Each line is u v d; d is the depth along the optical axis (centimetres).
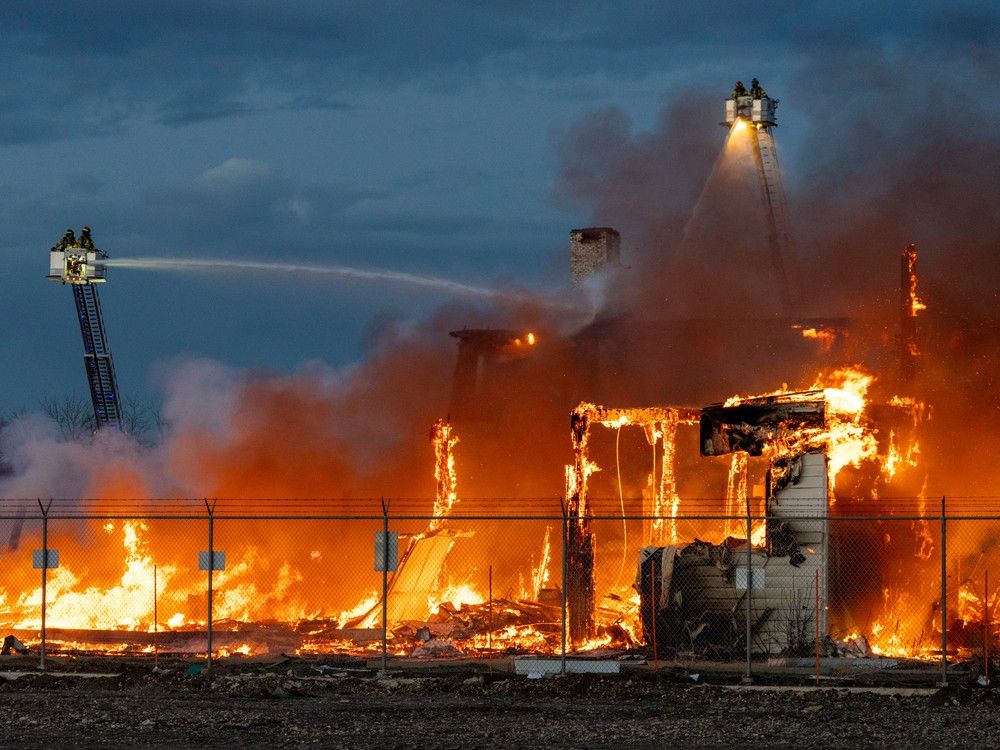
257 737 1966
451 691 2414
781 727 2055
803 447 2939
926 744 1927
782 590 2825
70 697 2355
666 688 2408
